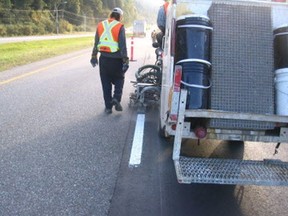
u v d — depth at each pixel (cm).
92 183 472
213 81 468
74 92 984
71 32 8906
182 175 402
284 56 473
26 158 538
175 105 430
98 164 530
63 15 9788
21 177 479
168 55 512
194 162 437
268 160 452
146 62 1741
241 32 484
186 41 473
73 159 543
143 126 712
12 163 520
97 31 773
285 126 466
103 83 778
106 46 748
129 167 526
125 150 588
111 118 758
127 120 750
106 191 454
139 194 452
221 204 442
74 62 1658
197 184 487
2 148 571
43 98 901
